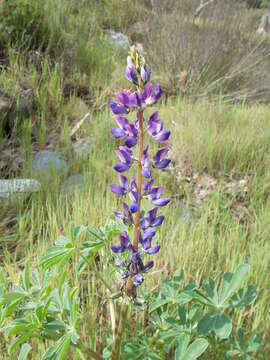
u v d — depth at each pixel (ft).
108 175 1.87
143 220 0.81
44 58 2.79
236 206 1.82
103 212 1.52
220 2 3.66
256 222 1.59
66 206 1.56
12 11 2.79
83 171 1.86
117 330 0.84
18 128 2.18
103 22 4.23
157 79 3.13
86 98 2.75
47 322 0.81
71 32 3.34
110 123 2.29
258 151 2.14
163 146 2.23
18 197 1.62
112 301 0.90
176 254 1.35
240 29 3.67
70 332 0.78
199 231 1.42
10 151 1.99
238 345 0.87
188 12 3.61
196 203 1.80
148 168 0.77
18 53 2.62
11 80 2.40
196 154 2.10
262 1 4.68
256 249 1.40
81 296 1.18
